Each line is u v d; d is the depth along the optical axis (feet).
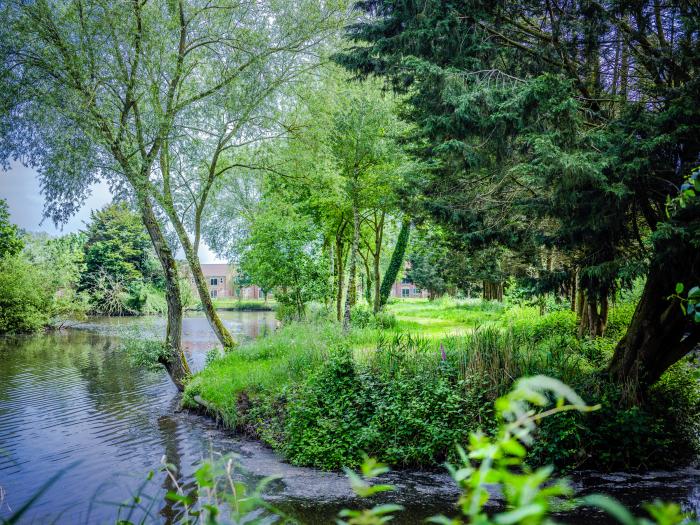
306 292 73.41
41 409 44.34
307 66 56.39
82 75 42.96
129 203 46.78
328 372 33.17
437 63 29.99
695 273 23.97
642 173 22.59
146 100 47.85
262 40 50.47
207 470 5.31
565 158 21.74
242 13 50.78
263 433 33.68
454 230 36.81
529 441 2.85
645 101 25.48
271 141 58.70
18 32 41.96
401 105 47.11
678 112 21.49
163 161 53.21
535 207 27.12
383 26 32.65
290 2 52.65
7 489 26.04
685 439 28.14
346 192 61.16
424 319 96.68
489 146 29.09
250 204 73.05
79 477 27.66
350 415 30.09
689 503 21.01
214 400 40.50
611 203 23.59
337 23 54.08
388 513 21.62
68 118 44.09
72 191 44.21
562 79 24.00
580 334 47.62
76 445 34.01
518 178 30.99
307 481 26.35
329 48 54.95
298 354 43.55
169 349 52.42
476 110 26.18
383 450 28.68
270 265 72.59
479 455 3.07
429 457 27.76
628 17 26.04
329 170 57.82
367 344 50.39
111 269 174.09
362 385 31.63
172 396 49.29
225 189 68.64
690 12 22.93
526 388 2.91
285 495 24.20
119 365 67.31
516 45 29.73
